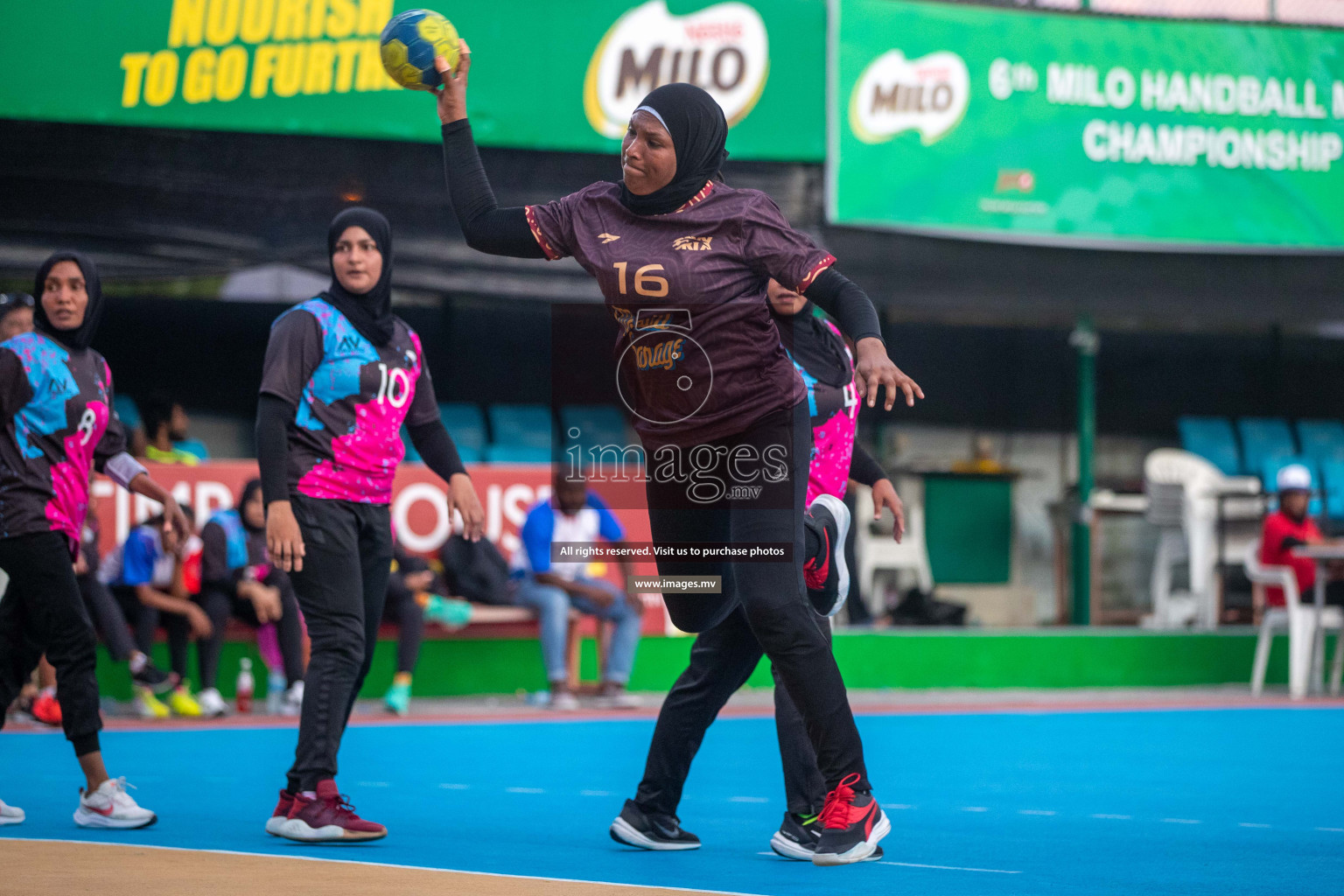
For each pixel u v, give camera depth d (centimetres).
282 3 2366
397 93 2409
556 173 2489
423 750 1422
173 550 978
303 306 870
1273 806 1032
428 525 2088
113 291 2770
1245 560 2456
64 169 2348
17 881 661
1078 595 2911
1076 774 1231
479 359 3134
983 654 2386
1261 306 2742
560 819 947
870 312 706
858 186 2534
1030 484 3344
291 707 1848
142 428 2292
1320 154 2706
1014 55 2595
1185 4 2727
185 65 2336
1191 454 3098
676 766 823
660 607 2194
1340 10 2741
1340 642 2319
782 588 754
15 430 895
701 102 739
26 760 1291
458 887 657
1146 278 2708
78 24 2305
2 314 1264
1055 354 3372
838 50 2523
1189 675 2472
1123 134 2636
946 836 873
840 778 768
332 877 685
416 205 2500
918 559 2777
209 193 2412
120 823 877
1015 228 2597
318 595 850
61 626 889
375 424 870
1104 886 700
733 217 738
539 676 2175
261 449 840
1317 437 3198
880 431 3278
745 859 782
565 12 2455
